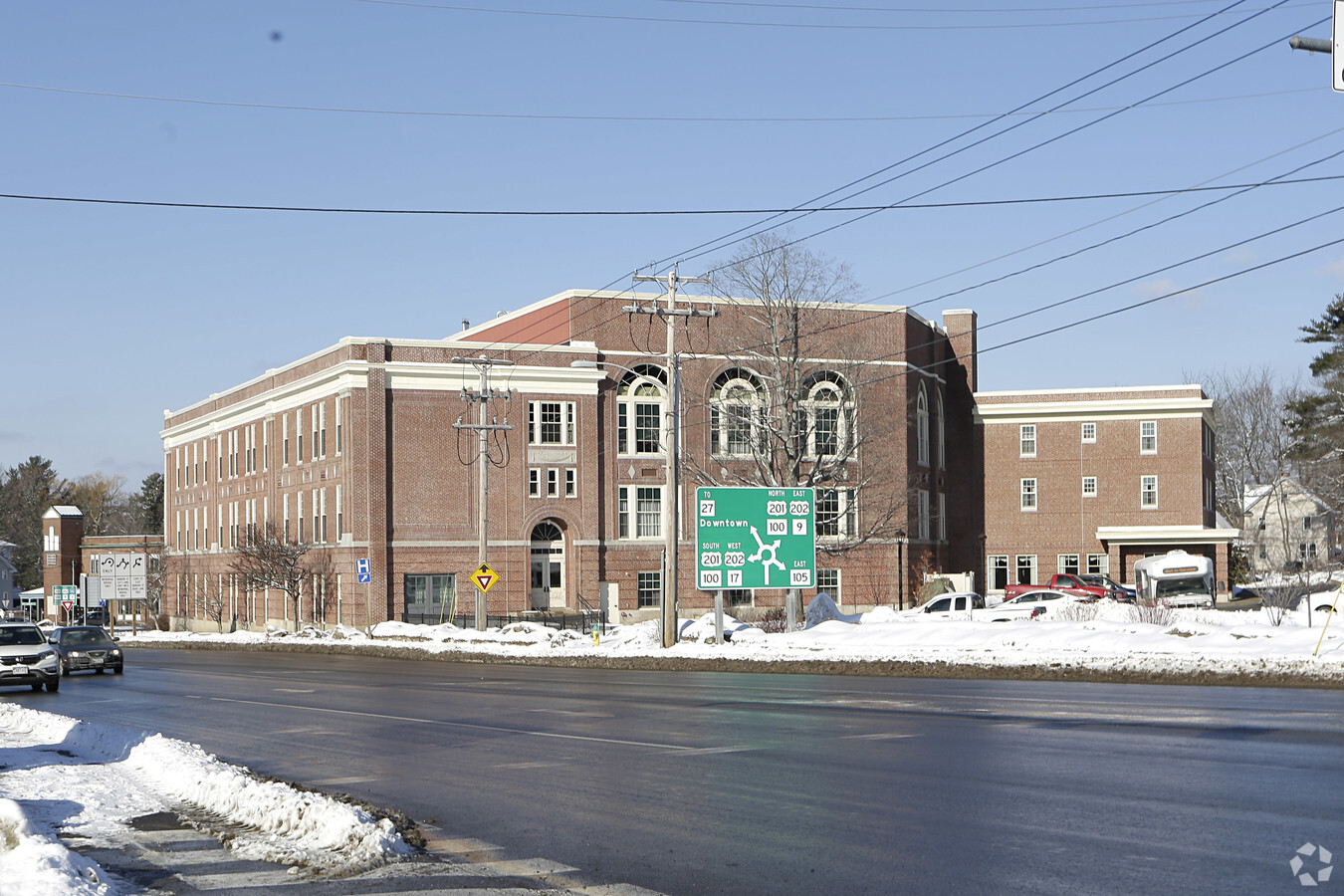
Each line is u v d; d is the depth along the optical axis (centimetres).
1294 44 1435
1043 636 3759
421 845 1116
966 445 7888
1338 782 1292
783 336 6306
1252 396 11025
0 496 16450
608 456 6831
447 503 6475
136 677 3803
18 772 1623
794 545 4259
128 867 1060
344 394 6412
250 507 7800
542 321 7169
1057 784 1320
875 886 923
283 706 2606
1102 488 7612
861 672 3338
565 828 1178
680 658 3888
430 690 2950
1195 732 1741
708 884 948
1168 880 907
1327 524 8506
